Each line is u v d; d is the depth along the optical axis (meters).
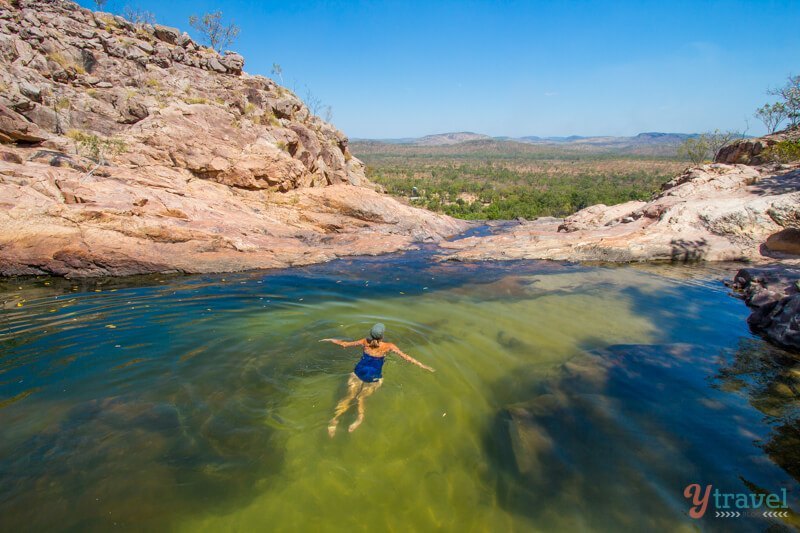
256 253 11.25
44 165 11.30
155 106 15.80
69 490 3.19
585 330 7.09
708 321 7.42
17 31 15.57
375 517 3.17
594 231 14.17
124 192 11.34
